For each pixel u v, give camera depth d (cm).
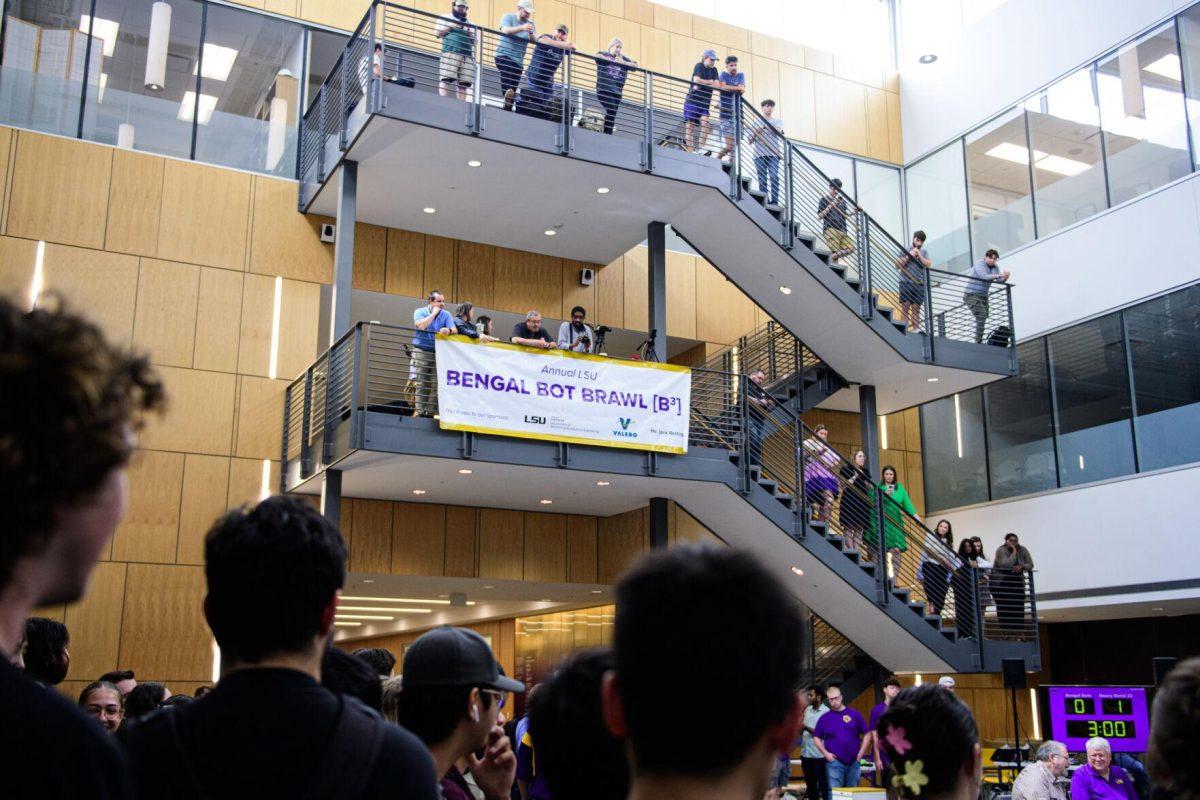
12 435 122
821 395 1791
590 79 1914
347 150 1416
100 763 129
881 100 2244
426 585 1767
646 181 1491
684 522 1772
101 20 1555
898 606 1491
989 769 1472
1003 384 1953
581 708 241
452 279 1739
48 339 126
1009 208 1967
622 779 238
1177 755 219
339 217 1436
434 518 1680
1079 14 1853
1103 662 2017
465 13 1441
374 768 189
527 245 1777
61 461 126
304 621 204
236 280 1573
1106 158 1780
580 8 1948
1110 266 1752
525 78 1465
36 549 129
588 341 1467
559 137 1412
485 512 1722
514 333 1828
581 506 1698
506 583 1753
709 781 143
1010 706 2075
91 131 1525
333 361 1358
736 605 145
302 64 1678
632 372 1402
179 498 1468
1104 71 1800
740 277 1667
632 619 149
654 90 1962
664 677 142
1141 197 1706
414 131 1362
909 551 1773
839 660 1736
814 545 1463
